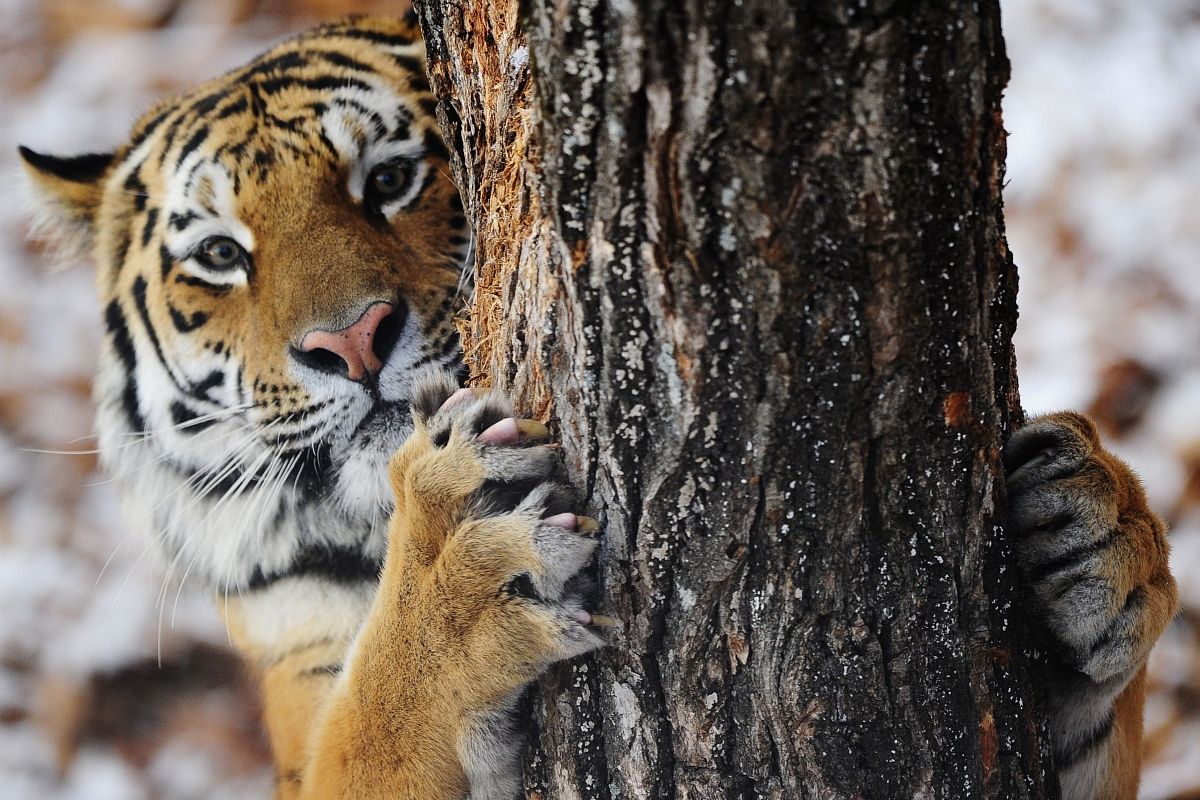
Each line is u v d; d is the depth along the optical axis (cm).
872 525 342
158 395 606
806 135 286
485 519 368
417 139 568
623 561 355
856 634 351
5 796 1006
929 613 354
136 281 609
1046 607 398
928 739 361
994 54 299
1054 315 1123
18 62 1482
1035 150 1241
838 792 359
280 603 591
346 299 525
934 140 293
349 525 576
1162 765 918
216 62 1440
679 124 287
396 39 613
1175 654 956
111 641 1068
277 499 575
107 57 1469
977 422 340
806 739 357
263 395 554
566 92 295
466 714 391
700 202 296
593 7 283
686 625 354
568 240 317
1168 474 1012
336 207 545
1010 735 378
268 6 1493
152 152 613
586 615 357
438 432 389
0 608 1083
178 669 1071
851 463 331
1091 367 1075
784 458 328
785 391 318
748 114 282
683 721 363
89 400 1225
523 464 360
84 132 1392
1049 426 408
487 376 402
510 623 369
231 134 564
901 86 283
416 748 406
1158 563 420
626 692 367
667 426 331
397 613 399
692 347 316
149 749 1041
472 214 401
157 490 625
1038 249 1175
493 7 351
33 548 1123
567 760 383
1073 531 395
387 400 541
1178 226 1163
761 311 308
